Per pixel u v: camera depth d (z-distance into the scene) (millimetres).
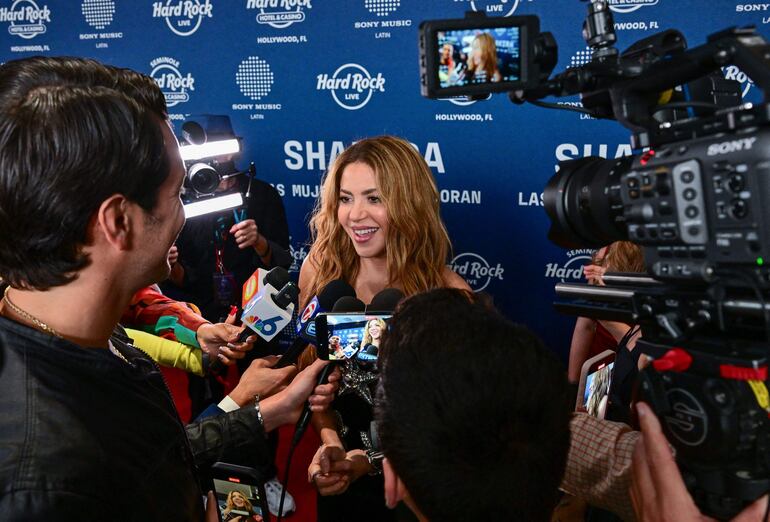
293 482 3082
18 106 782
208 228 3383
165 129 888
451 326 693
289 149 4074
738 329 795
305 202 4125
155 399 976
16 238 794
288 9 3859
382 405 697
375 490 1815
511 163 3578
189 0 4078
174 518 916
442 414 644
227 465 1296
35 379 800
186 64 4188
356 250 2145
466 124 3619
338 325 1459
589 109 1000
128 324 1999
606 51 965
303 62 3908
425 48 894
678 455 844
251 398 1556
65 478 749
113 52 4352
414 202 2047
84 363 846
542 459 655
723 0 3041
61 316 865
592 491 982
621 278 999
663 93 977
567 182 1009
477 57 915
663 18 3141
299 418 1482
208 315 3463
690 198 771
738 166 721
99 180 792
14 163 769
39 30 4488
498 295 3758
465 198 3711
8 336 818
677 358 793
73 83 828
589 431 1003
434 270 2104
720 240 755
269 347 3342
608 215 928
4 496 716
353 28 3748
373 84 3781
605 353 1754
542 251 3635
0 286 943
